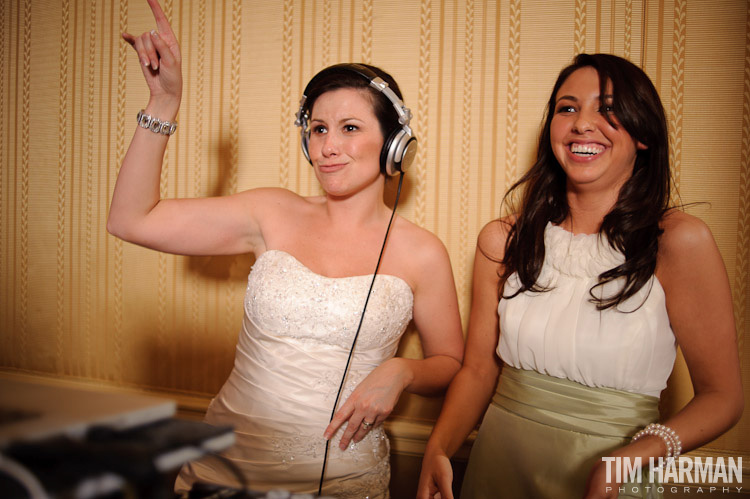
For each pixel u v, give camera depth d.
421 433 1.48
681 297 1.00
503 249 1.22
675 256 1.00
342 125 1.13
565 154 1.07
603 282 1.01
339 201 1.22
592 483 0.87
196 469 0.60
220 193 1.67
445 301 1.26
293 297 1.09
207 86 1.67
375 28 1.52
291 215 1.26
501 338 1.15
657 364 1.01
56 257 1.85
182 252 1.20
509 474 1.08
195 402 1.67
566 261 1.07
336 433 1.07
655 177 1.06
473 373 1.21
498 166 1.46
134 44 1.03
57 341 1.86
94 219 1.80
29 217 1.88
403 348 1.53
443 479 0.98
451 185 1.49
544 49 1.42
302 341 1.10
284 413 1.07
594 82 1.05
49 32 1.83
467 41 1.46
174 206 1.16
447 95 1.48
